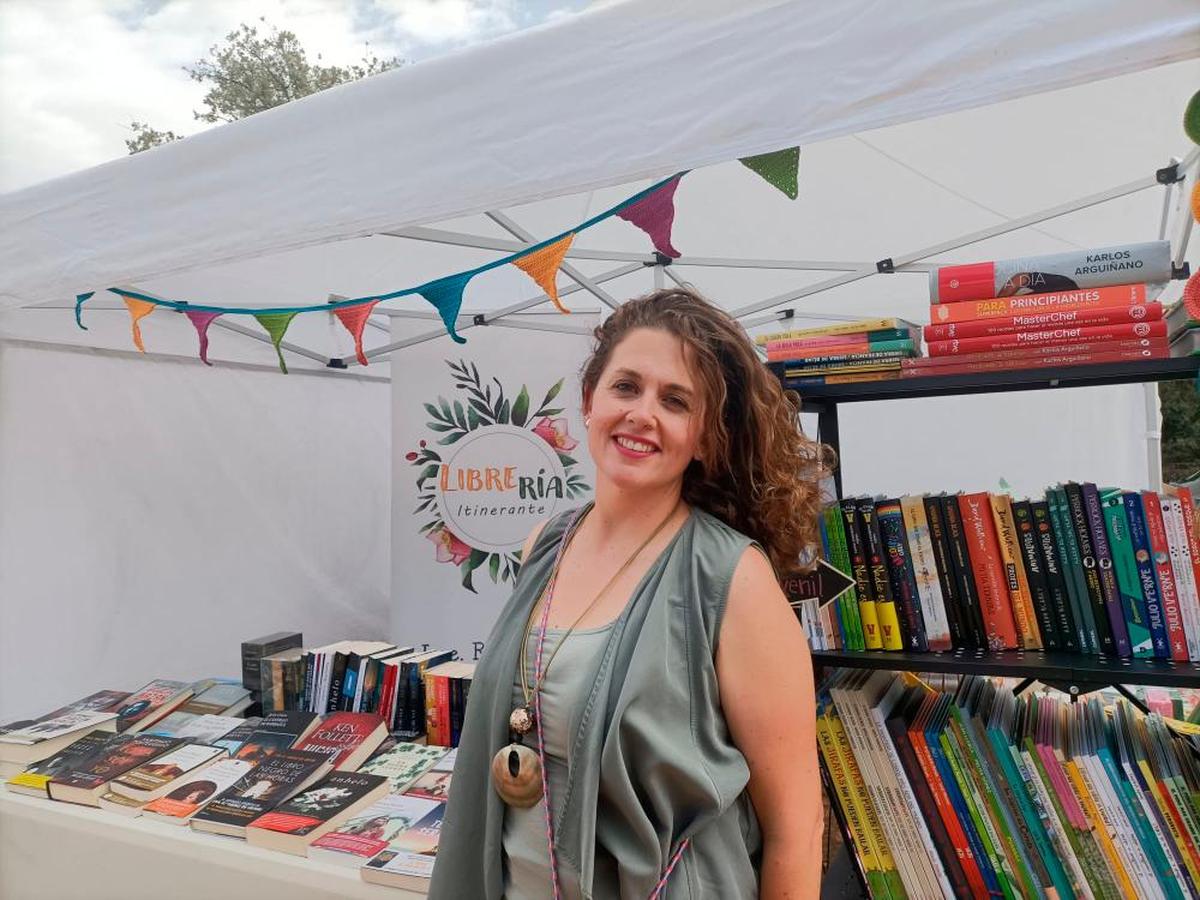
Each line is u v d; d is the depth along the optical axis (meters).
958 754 1.25
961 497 1.29
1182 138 2.29
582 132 1.29
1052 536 1.24
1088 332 1.22
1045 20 0.99
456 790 1.02
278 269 3.07
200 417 3.30
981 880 1.24
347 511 3.97
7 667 2.62
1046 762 1.21
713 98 1.19
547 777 0.94
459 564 3.29
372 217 1.46
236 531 3.42
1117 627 1.19
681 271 3.64
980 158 2.48
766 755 0.93
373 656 2.10
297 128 1.54
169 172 1.67
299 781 1.63
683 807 0.90
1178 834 1.14
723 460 1.08
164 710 2.15
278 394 3.64
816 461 1.15
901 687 1.53
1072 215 2.99
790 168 1.16
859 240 3.19
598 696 0.89
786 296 3.45
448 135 1.39
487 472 3.28
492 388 3.28
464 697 1.92
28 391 2.72
